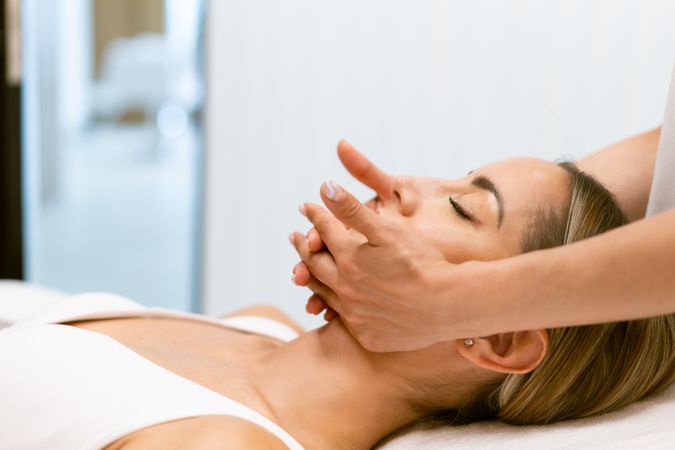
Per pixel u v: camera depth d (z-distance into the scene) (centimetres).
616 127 239
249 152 257
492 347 109
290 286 261
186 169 460
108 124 456
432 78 246
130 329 132
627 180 141
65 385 104
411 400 117
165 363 117
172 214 438
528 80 241
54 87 433
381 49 247
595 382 114
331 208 95
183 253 398
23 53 280
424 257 97
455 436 114
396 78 247
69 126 452
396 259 96
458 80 244
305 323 262
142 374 106
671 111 127
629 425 109
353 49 248
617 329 114
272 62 252
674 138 126
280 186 257
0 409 105
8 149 274
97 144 457
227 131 257
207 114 257
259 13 250
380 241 96
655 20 232
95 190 454
